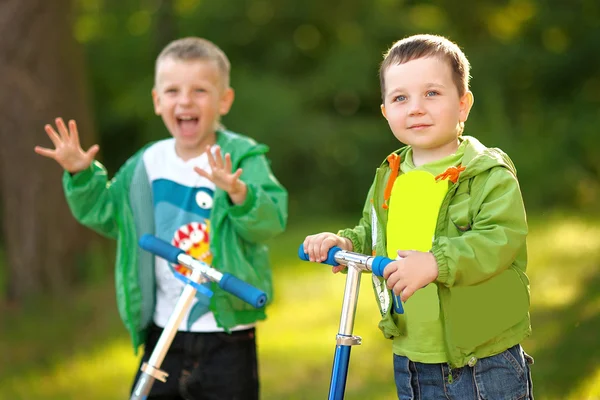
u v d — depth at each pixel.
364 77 36.28
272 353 12.60
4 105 17.53
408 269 5.19
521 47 35.34
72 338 14.68
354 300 5.58
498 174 5.54
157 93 8.31
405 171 6.01
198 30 37.44
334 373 5.54
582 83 35.47
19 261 17.78
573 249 17.97
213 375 7.61
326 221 32.69
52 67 17.66
